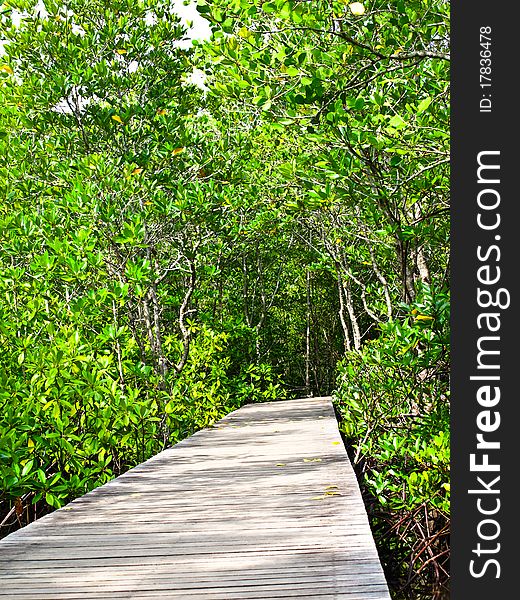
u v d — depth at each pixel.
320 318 21.91
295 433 8.44
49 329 7.02
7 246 7.54
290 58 4.97
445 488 5.48
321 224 12.53
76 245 7.88
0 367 6.28
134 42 11.03
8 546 3.51
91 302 7.85
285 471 5.62
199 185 9.85
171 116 10.55
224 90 5.85
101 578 2.96
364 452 7.33
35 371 6.37
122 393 7.21
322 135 6.29
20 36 10.52
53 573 3.05
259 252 18.64
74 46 10.58
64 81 10.23
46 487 5.33
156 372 10.51
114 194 9.27
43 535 3.74
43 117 10.40
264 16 5.05
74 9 10.99
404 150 6.04
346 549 3.25
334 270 14.35
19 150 9.25
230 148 10.80
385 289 10.22
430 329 5.94
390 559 6.16
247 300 19.83
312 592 2.69
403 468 6.52
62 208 9.16
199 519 4.03
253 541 3.47
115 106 10.85
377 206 7.34
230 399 15.21
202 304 17.53
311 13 4.71
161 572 3.02
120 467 7.71
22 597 2.74
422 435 6.57
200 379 12.30
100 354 8.67
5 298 7.48
